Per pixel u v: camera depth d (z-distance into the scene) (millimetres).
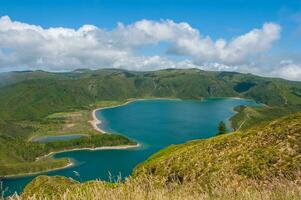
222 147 34969
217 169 28922
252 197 8922
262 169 25797
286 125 34219
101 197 8094
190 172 30250
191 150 37125
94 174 179625
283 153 27344
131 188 8656
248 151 30500
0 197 8180
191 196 9016
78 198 8188
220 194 9055
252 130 38344
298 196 8625
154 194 8469
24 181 189625
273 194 9023
